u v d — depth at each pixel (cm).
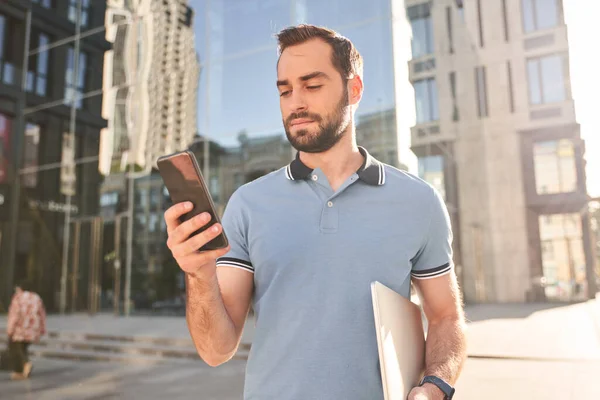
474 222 1481
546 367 547
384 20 1109
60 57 1577
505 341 710
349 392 96
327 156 109
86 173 1541
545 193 1455
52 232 1562
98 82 1535
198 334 94
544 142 1459
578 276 1427
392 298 94
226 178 1305
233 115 1312
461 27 1464
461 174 1470
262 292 105
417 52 1370
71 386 613
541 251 1458
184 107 1382
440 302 111
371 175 108
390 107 1095
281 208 107
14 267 1570
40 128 1584
